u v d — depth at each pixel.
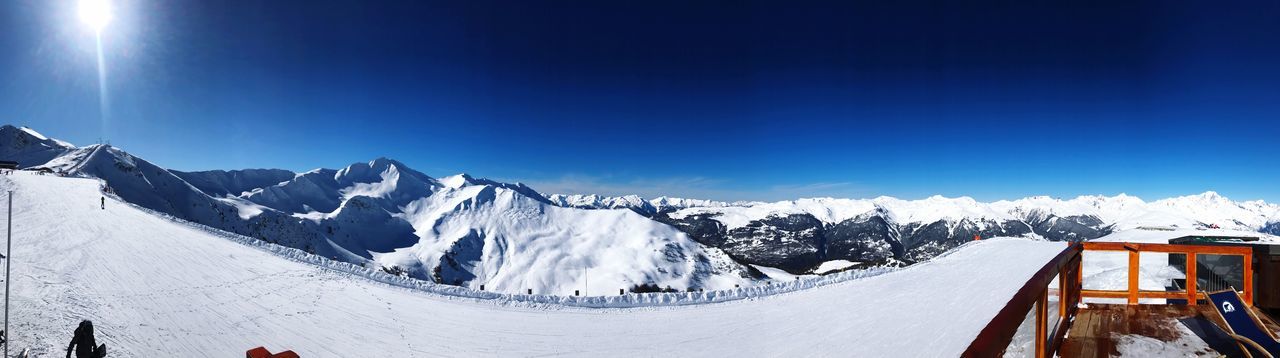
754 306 15.56
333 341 13.80
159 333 13.86
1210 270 8.86
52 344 12.02
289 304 17.95
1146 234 27.17
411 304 17.98
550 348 12.52
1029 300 2.87
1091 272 14.12
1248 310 4.72
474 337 13.80
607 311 16.19
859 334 10.80
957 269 18.78
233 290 20.00
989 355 2.07
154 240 30.64
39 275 19.42
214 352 12.77
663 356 11.34
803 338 11.20
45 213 38.47
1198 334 5.36
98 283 19.25
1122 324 5.82
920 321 11.17
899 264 21.56
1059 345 5.12
